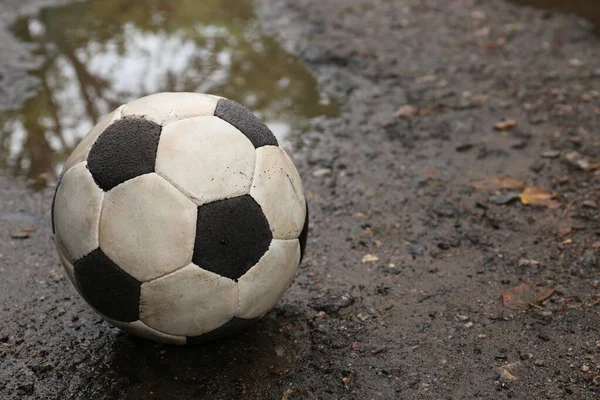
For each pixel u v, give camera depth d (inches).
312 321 40.9
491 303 41.9
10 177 53.9
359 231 48.0
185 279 34.7
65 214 35.8
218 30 84.4
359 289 43.2
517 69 70.3
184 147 34.8
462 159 54.9
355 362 38.7
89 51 77.6
